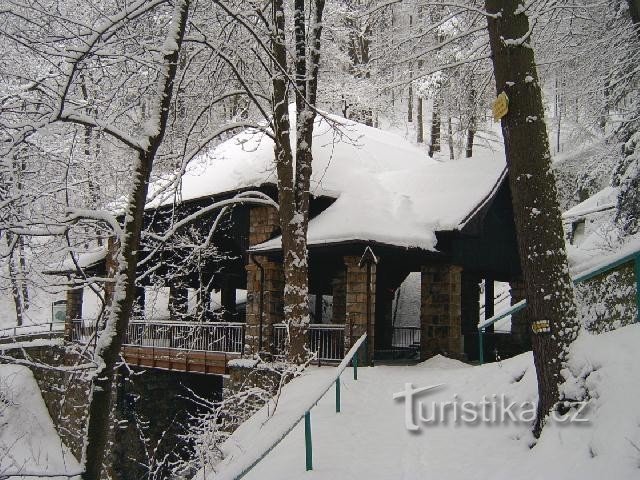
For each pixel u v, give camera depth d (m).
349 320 15.09
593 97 17.02
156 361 19.50
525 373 9.27
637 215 15.34
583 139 23.50
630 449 5.43
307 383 12.05
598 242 20.84
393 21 14.96
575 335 7.17
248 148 20.44
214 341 17.98
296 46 14.91
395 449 7.85
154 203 17.48
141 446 20.09
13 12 7.44
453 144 34.88
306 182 14.61
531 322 7.42
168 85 7.28
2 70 7.96
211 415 10.29
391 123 33.50
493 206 17.72
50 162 9.00
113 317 6.77
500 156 18.27
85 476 6.50
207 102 13.17
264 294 16.61
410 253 15.62
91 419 6.60
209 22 12.55
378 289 21.77
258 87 14.80
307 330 13.80
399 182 18.89
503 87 7.79
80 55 7.09
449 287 16.36
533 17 11.78
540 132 7.58
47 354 23.23
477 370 11.09
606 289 8.52
